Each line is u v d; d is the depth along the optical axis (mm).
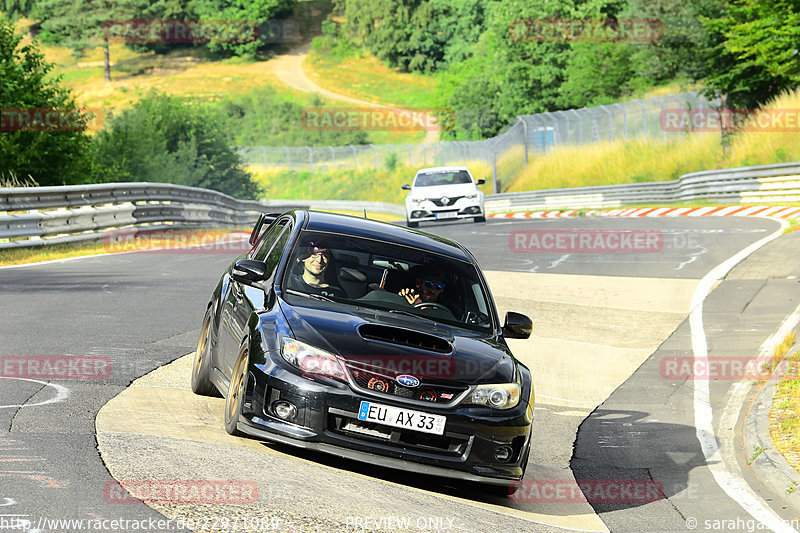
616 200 132625
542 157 179875
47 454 17234
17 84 86312
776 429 25969
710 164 132125
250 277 21719
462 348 20359
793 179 95375
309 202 184000
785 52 116375
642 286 49344
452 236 77312
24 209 59500
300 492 16750
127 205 75812
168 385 25156
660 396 31516
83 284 44781
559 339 39344
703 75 143625
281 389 18781
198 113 148250
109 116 144250
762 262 53750
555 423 28562
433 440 19078
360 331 19922
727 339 38219
